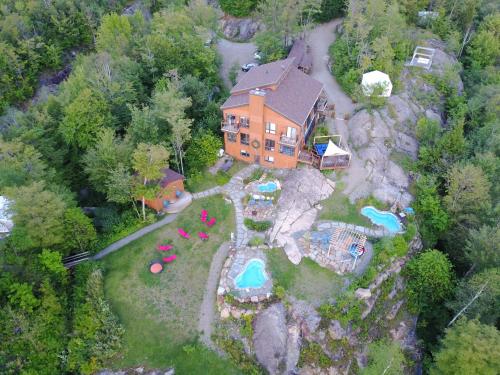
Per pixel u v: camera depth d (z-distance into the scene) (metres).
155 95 60.38
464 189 53.59
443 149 59.81
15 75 78.19
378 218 53.50
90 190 61.28
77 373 40.81
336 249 48.66
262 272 46.81
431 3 92.69
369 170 58.88
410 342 48.06
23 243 43.59
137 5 102.19
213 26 82.94
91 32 91.50
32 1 85.75
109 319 42.69
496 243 47.19
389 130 63.81
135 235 52.31
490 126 63.41
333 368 41.62
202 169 60.44
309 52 82.44
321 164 58.31
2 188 47.47
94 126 57.75
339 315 43.28
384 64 70.50
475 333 40.19
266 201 54.66
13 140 52.75
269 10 79.69
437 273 48.00
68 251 48.97
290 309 43.88
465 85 81.12
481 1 94.12
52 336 41.53
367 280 45.50
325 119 67.12
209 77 75.75
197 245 50.66
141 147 50.06
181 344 42.38
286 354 41.69
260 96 53.19
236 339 42.56
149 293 46.12
